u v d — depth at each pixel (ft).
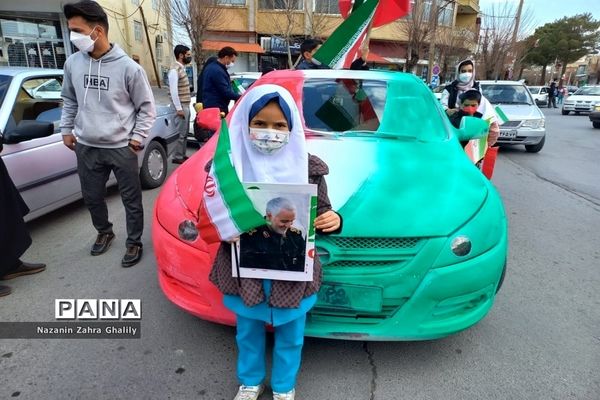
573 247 13.30
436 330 6.93
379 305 6.71
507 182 22.04
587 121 61.46
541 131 30.19
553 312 9.46
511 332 8.68
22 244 10.02
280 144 5.14
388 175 8.12
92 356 7.75
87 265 11.15
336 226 5.56
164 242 7.62
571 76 252.01
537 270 11.57
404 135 9.99
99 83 10.25
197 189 7.89
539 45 170.60
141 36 78.18
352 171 8.21
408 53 71.77
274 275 5.45
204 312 7.31
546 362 7.79
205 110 11.80
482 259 7.07
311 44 16.97
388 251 6.72
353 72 11.84
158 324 8.70
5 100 12.14
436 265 6.78
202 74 19.20
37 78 13.60
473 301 7.25
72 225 13.98
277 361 6.34
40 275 10.59
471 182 8.36
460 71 16.26
